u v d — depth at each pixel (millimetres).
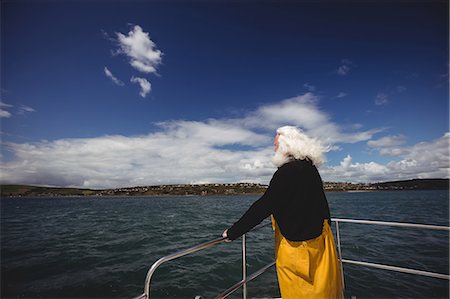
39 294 6480
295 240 1639
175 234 14359
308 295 1575
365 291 5660
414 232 12664
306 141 1808
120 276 7391
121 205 54781
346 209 31297
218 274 7156
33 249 11633
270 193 1633
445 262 7758
